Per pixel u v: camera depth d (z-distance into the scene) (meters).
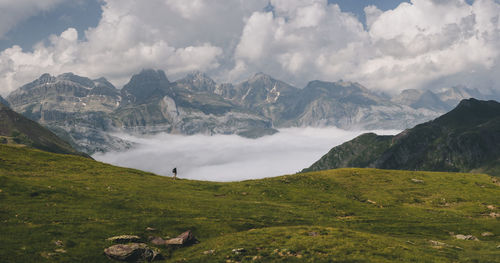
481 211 69.19
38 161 77.00
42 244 32.78
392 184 89.56
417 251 38.47
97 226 39.94
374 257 34.25
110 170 82.00
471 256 39.72
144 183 72.06
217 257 33.94
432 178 96.00
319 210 64.75
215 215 52.41
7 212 40.75
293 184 85.44
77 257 31.50
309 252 35.22
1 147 82.06
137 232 39.72
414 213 67.06
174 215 49.47
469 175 99.81
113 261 32.22
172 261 33.06
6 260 28.22
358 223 58.22
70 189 55.59
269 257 33.91
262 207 61.34
